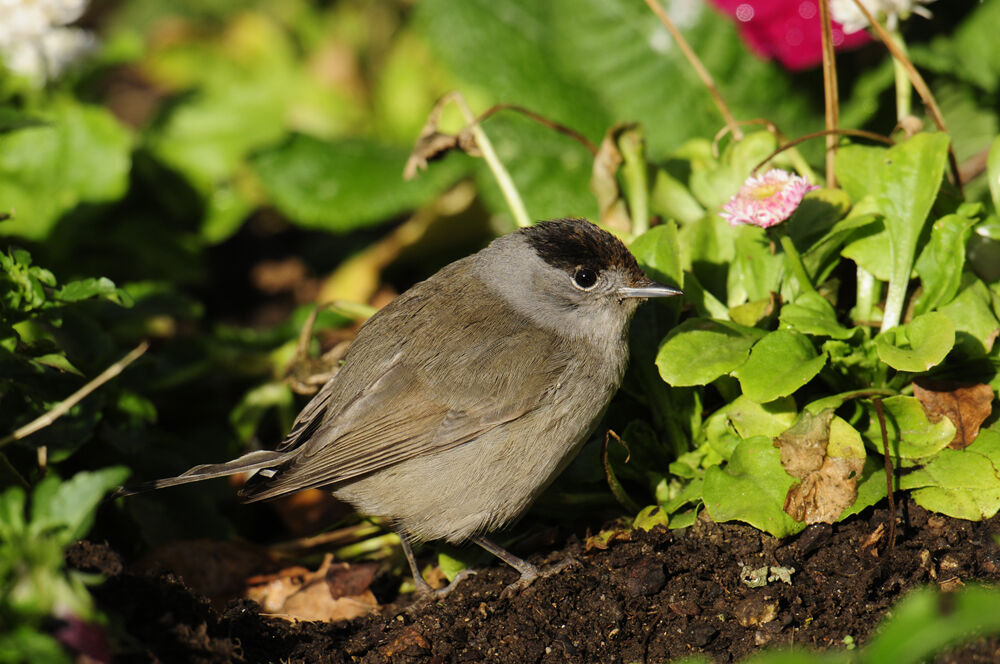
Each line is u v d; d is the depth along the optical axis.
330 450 7.64
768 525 6.94
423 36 12.43
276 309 13.23
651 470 8.12
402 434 7.61
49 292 7.64
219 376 10.36
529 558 7.95
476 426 7.55
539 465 7.66
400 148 12.48
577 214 11.16
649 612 6.97
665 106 11.49
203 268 12.30
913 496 7.05
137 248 11.84
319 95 14.50
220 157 12.49
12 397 7.68
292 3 15.95
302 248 14.03
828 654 6.29
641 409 8.53
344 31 15.25
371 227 13.89
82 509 5.61
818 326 7.35
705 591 7.00
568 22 11.76
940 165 7.56
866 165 8.38
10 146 11.03
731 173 8.88
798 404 7.75
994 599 4.73
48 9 10.43
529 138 11.57
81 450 8.54
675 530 7.49
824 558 7.02
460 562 8.14
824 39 8.35
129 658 5.95
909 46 10.11
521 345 7.73
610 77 11.63
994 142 7.93
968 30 10.38
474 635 7.11
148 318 10.41
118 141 11.30
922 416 7.28
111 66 12.21
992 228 7.74
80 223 11.24
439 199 12.00
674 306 8.12
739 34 11.27
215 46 15.52
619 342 7.92
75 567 6.28
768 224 7.49
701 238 8.41
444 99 9.41
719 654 6.57
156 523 8.66
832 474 6.99
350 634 7.47
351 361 8.01
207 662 6.19
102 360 8.61
